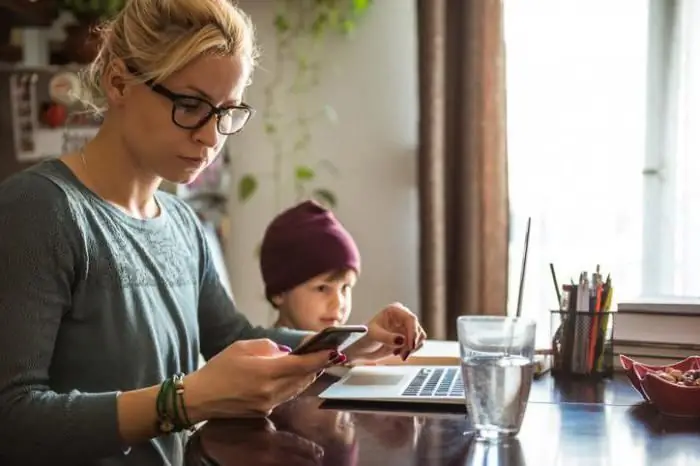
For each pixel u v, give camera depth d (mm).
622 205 2473
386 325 1338
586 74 2480
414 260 2650
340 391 1173
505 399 934
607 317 1316
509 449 893
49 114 2387
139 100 1133
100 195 1199
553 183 2508
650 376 1051
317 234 1846
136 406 996
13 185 1103
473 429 964
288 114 2713
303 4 2676
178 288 1274
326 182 2699
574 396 1175
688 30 2396
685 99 2404
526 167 2518
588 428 984
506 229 2438
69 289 1098
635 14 2447
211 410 995
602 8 2465
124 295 1156
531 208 2520
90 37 2254
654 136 2443
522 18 2502
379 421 1035
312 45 2686
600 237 2484
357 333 1012
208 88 1117
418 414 1073
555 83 2496
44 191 1098
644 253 2457
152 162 1162
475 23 2412
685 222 2408
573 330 1319
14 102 2402
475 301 2443
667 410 1045
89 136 2391
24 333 1028
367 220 2680
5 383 1014
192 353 1308
